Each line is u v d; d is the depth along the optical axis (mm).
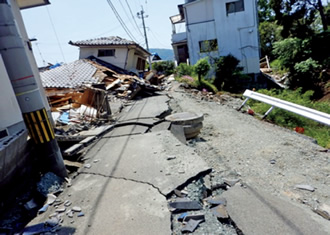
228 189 2379
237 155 3584
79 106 6953
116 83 10578
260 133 4738
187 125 4430
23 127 2684
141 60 20891
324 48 13328
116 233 1751
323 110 7637
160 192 2250
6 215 2209
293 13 16062
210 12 16156
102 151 3686
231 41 16156
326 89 12008
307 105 7926
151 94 10461
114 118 6082
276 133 4727
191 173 2580
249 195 2219
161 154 3225
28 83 2689
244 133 4770
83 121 5613
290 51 14344
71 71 12602
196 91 11320
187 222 1806
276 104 5957
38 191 2549
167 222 1810
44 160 2881
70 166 3277
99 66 13664
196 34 16750
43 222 2012
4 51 2525
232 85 15469
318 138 5238
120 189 2416
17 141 2406
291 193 2447
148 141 3863
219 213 1907
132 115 6121
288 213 1899
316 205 2193
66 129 5035
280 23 17203
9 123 2477
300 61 13930
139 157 3213
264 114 6578
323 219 1889
